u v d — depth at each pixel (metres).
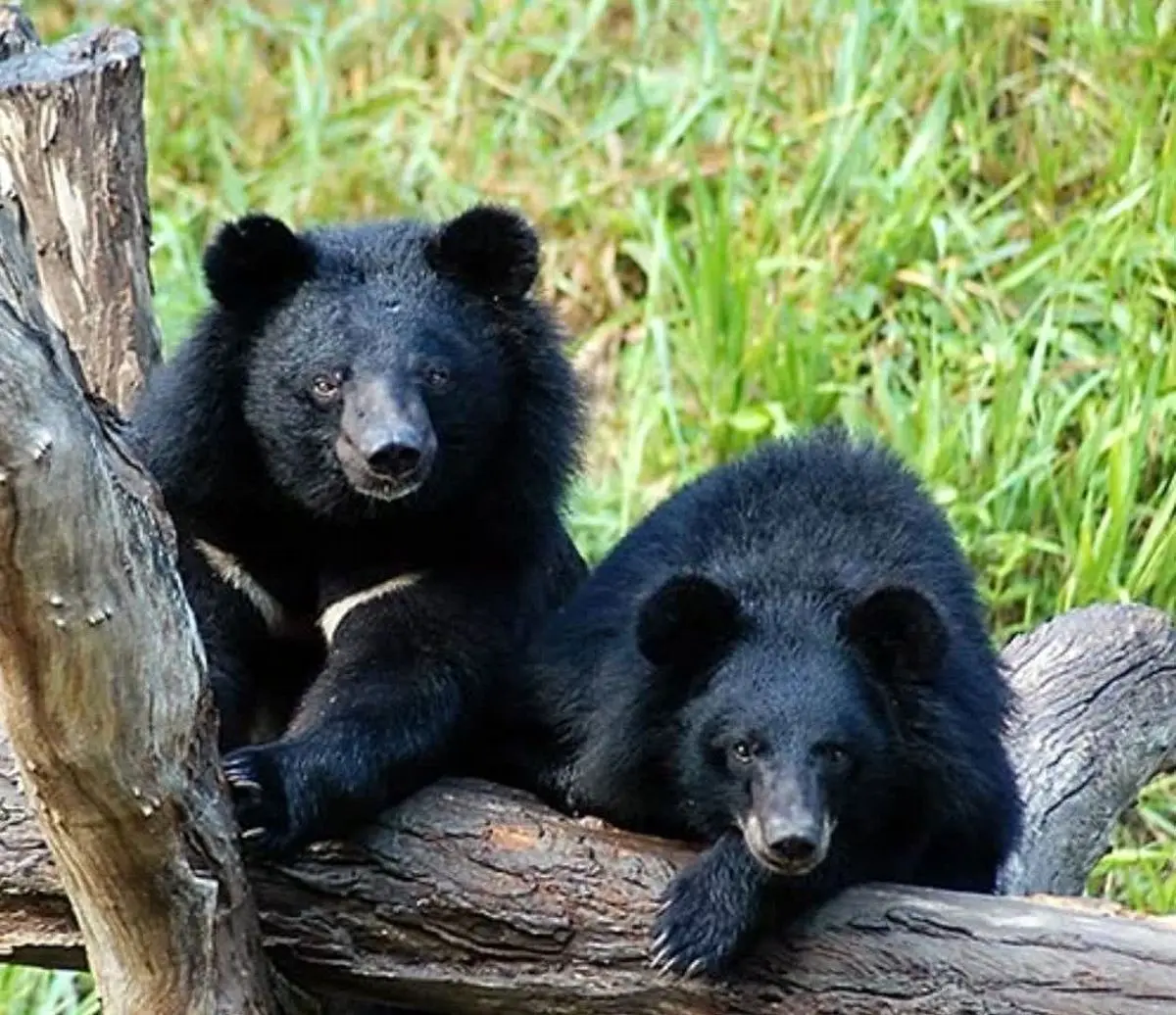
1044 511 16.45
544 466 10.77
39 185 12.46
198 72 21.02
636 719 9.86
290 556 10.62
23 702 7.88
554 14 20.81
